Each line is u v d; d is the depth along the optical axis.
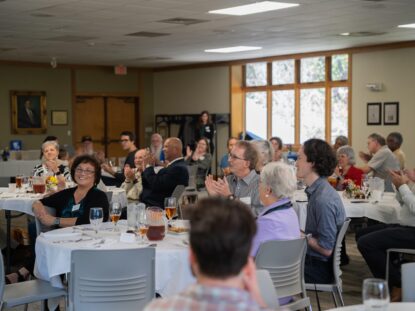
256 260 3.36
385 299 2.12
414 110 11.41
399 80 11.63
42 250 3.71
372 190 5.86
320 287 3.91
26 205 5.92
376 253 4.84
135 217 3.91
